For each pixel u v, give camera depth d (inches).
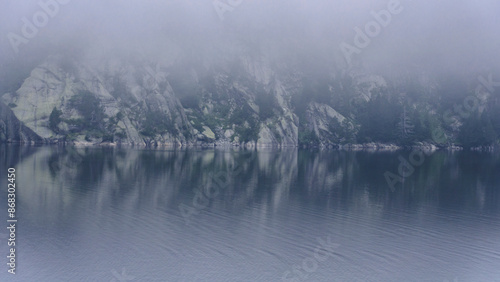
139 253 1498.5
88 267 1371.8
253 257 1492.4
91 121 7726.4
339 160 5664.4
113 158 4788.4
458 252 1590.8
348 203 2450.8
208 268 1386.6
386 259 1507.1
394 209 2316.7
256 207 2276.1
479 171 4507.9
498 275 1385.3
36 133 7199.8
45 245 1556.3
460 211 2298.2
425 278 1355.8
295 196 2635.3
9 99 7293.3
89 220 1887.3
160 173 3518.7
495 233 1846.7
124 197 2420.0
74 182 2876.5
